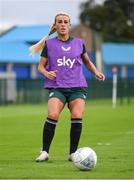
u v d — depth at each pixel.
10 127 53.47
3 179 21.25
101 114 75.12
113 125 55.62
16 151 32.47
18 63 135.00
